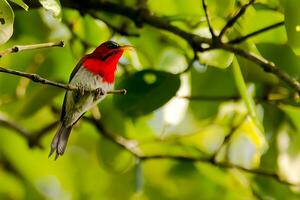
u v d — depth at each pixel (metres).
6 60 11.76
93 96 9.39
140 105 10.59
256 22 9.94
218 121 11.88
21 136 13.09
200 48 9.83
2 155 14.36
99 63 9.64
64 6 10.52
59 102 12.28
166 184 13.93
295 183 11.59
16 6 9.72
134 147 11.98
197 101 11.71
